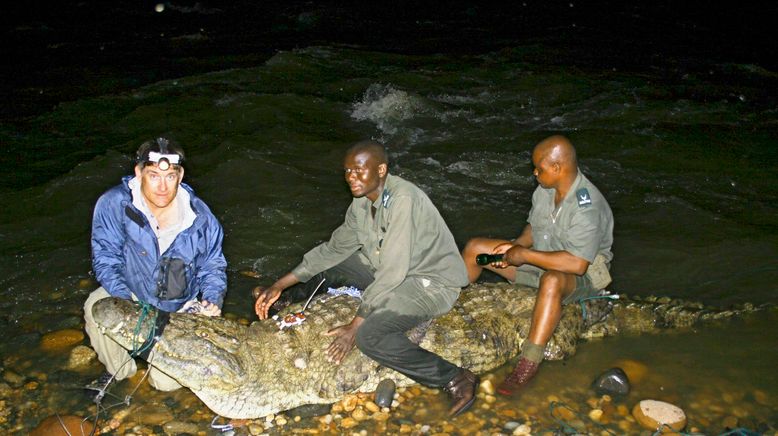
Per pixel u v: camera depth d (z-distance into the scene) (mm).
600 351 5652
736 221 7719
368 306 4914
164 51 15523
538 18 20406
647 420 4805
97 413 4895
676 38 17875
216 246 5113
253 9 21203
